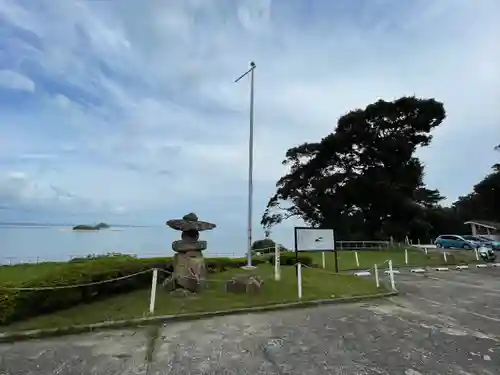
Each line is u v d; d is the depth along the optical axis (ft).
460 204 213.87
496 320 30.30
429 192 189.57
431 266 76.95
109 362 19.16
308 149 143.54
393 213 131.75
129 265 34.94
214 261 53.31
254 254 82.53
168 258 42.42
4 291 24.58
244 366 18.76
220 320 28.91
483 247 95.40
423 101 131.54
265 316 30.63
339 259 81.71
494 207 187.52
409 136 134.41
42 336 23.39
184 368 18.44
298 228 54.75
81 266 30.50
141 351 20.99
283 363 19.25
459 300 39.65
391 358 20.13
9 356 19.92
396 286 49.01
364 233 134.10
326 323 28.35
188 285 35.81
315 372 18.02
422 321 29.48
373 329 26.63
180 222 37.70
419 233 147.54
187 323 27.81
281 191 150.51
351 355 20.58
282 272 50.98
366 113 133.08
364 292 42.09
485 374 18.02
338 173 136.67
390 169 132.16
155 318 27.63
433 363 19.44
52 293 26.81
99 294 31.17
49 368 18.24
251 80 60.70
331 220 134.92
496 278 59.26
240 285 37.27
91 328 25.12
